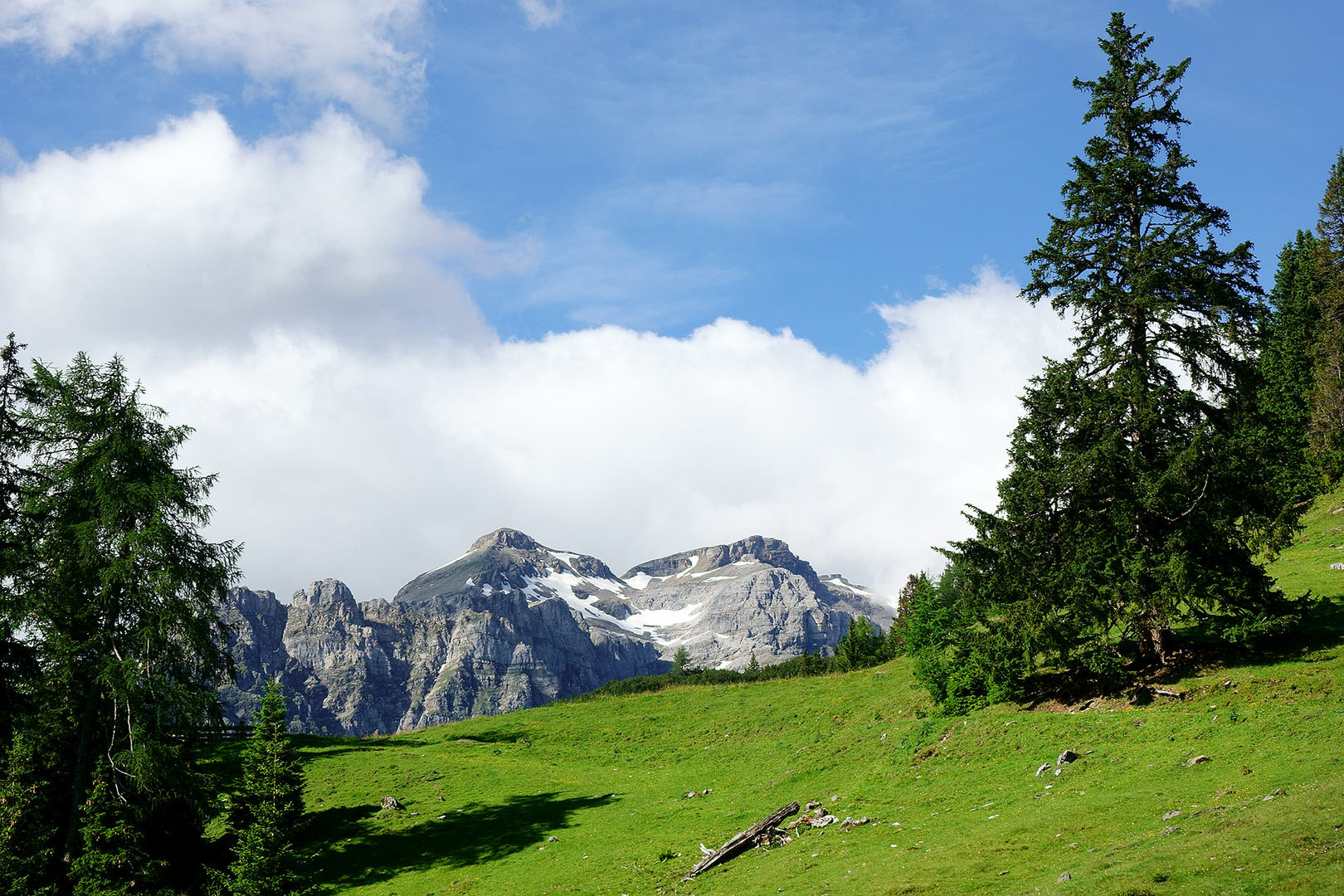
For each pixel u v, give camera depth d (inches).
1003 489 1476.4
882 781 1465.3
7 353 1459.2
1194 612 1375.5
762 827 1311.5
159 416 1483.8
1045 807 1067.3
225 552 1449.3
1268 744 1034.7
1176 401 1403.8
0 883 1176.8
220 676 1412.4
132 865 1272.1
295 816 1630.2
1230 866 645.3
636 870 1321.4
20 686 1325.0
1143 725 1241.4
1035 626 1401.3
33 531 1396.4
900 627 3846.0
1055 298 1501.0
